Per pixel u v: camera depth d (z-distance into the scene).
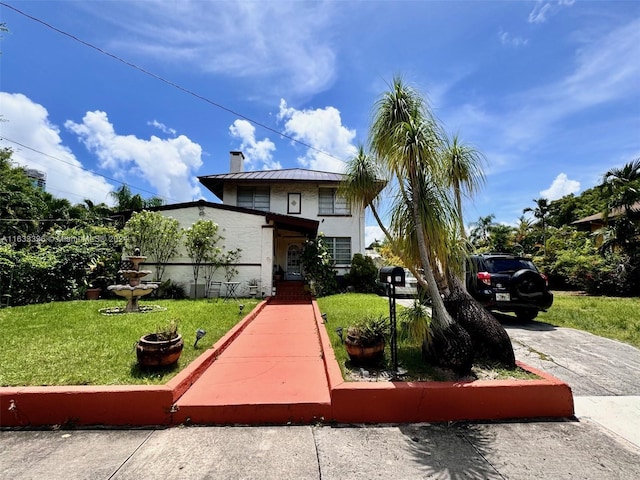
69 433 2.68
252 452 2.41
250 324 7.02
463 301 3.99
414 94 3.97
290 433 2.71
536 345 5.33
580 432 2.71
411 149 3.57
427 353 3.79
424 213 3.74
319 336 5.58
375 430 2.76
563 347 5.21
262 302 9.84
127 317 6.83
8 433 2.68
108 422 2.84
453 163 4.29
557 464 2.25
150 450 2.43
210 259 11.90
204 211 12.30
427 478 2.10
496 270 7.09
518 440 2.58
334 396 2.95
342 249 16.14
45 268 9.49
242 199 16.33
